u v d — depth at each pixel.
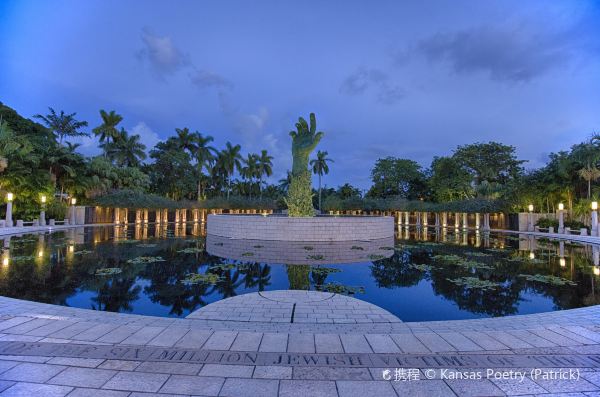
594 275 12.05
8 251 16.41
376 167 60.47
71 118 44.03
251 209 52.84
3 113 35.44
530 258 15.90
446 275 11.84
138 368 4.29
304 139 23.33
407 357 4.68
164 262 13.84
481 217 42.28
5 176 27.34
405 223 49.72
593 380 4.11
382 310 7.47
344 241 20.69
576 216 30.64
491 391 3.84
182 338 5.27
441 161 50.47
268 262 13.93
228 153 56.59
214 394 3.71
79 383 3.92
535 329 5.80
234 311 7.28
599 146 28.30
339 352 4.80
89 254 15.77
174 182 53.03
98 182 39.66
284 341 5.18
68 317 6.34
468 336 5.46
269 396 3.68
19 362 4.43
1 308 7.02
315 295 8.74
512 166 49.25
